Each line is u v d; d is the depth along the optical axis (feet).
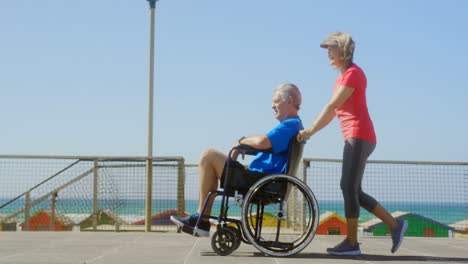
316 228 14.43
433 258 14.78
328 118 14.80
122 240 18.86
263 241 14.37
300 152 14.58
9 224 24.31
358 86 14.96
